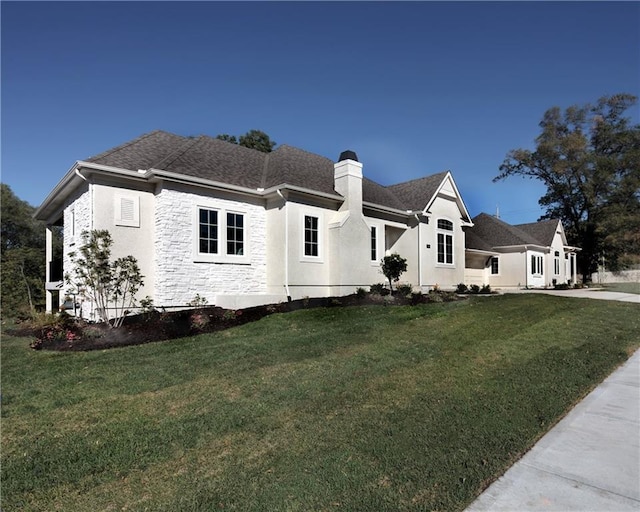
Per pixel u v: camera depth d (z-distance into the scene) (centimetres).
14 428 425
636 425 419
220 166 1373
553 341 775
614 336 838
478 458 339
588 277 3834
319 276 1433
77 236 1223
